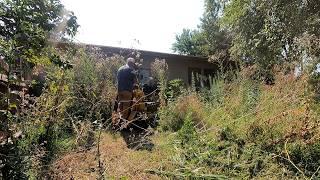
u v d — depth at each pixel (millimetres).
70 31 4590
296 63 7629
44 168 4922
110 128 8102
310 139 5230
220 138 5980
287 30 15727
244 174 4926
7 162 3926
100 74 11383
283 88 7215
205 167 5223
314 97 6598
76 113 7328
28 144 4770
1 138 4070
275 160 5199
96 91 9148
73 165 5168
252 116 6809
